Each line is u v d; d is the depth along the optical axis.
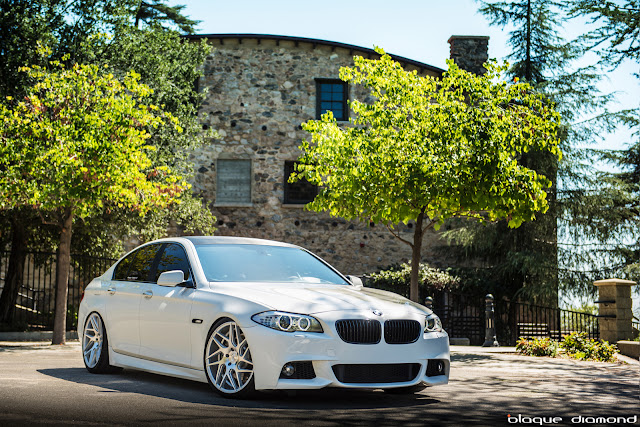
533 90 20.38
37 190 11.73
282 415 4.61
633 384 7.44
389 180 11.19
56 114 12.31
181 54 18.48
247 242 6.75
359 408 5.06
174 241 6.72
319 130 12.03
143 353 6.37
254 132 22.17
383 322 5.30
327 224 22.02
